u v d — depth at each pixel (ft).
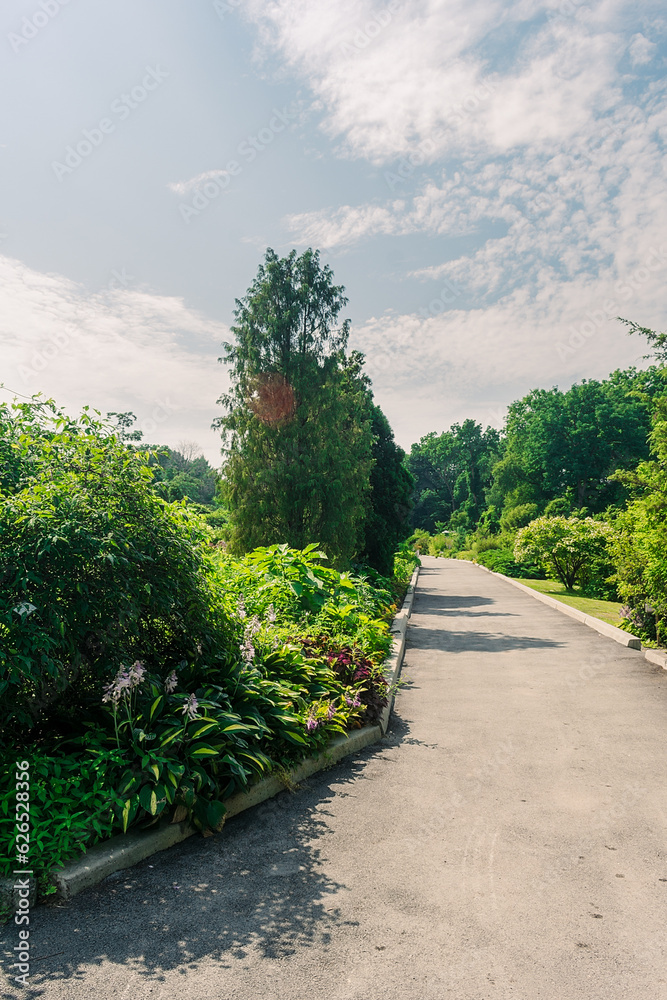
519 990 9.55
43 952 10.50
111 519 15.39
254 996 9.45
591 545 90.79
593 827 15.38
